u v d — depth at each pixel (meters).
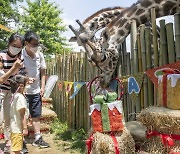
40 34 25.20
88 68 6.59
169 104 3.19
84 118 6.79
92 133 3.62
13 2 21.41
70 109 7.59
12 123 4.53
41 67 6.05
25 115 4.53
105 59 4.84
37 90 5.86
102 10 5.82
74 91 6.92
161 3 5.10
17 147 4.50
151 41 4.65
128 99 5.08
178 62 3.94
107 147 3.34
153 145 3.19
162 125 3.02
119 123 3.47
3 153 5.02
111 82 5.16
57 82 8.83
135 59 4.86
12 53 4.72
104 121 3.46
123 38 5.16
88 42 4.70
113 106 3.48
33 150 5.66
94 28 5.43
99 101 3.49
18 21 22.44
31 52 5.64
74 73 7.46
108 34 4.79
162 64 4.37
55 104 9.09
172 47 4.25
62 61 8.46
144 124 3.31
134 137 3.58
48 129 7.13
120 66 5.29
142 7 5.14
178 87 3.09
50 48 25.50
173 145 2.98
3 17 20.66
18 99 4.48
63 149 5.65
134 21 4.95
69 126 7.60
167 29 4.29
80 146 5.70
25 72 5.60
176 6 5.14
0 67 4.72
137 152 3.43
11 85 4.56
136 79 4.65
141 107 4.69
